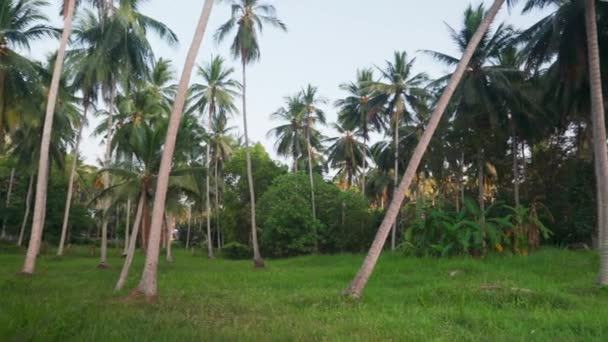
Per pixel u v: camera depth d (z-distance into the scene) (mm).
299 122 40906
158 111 30562
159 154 16203
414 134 33000
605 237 14711
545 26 17672
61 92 26641
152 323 8281
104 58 24078
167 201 17016
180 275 19594
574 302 11125
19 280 15859
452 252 21719
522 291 11656
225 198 46875
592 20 15750
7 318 7277
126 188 15930
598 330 8109
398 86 31938
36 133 32281
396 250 26109
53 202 44062
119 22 22172
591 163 28078
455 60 27109
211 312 10078
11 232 46156
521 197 31094
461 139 29578
